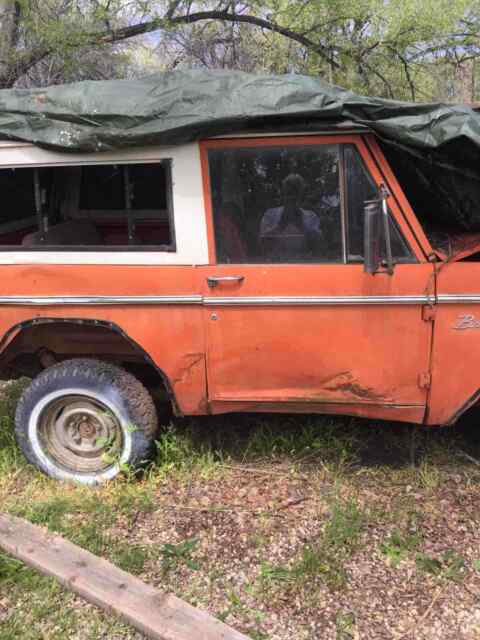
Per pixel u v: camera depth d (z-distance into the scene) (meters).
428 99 8.44
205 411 3.35
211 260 3.09
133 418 3.37
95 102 2.98
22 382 4.82
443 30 7.45
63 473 3.55
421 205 3.26
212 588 2.74
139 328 3.22
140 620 2.49
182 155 3.01
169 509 3.29
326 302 3.02
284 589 2.71
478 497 3.29
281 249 3.06
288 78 2.92
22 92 3.13
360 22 7.79
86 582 2.70
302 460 3.69
